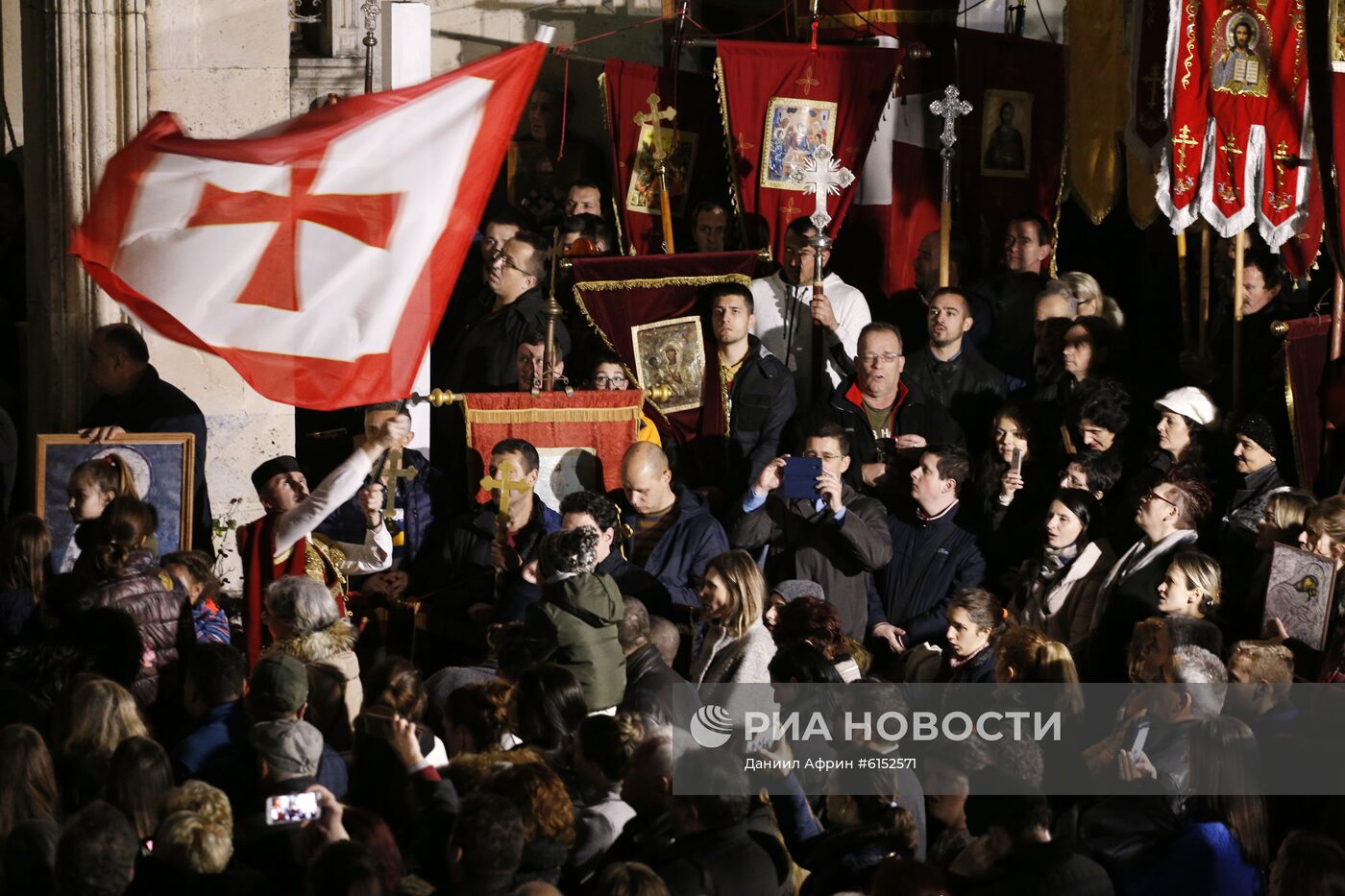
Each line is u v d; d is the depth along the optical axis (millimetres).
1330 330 26953
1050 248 32469
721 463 28688
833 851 16672
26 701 19078
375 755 17297
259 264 23047
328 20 36531
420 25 27375
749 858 15625
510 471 25297
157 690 20531
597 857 16484
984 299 31719
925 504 25953
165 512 24500
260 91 27312
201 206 22891
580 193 34438
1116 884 17094
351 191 23234
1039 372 29250
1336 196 26953
